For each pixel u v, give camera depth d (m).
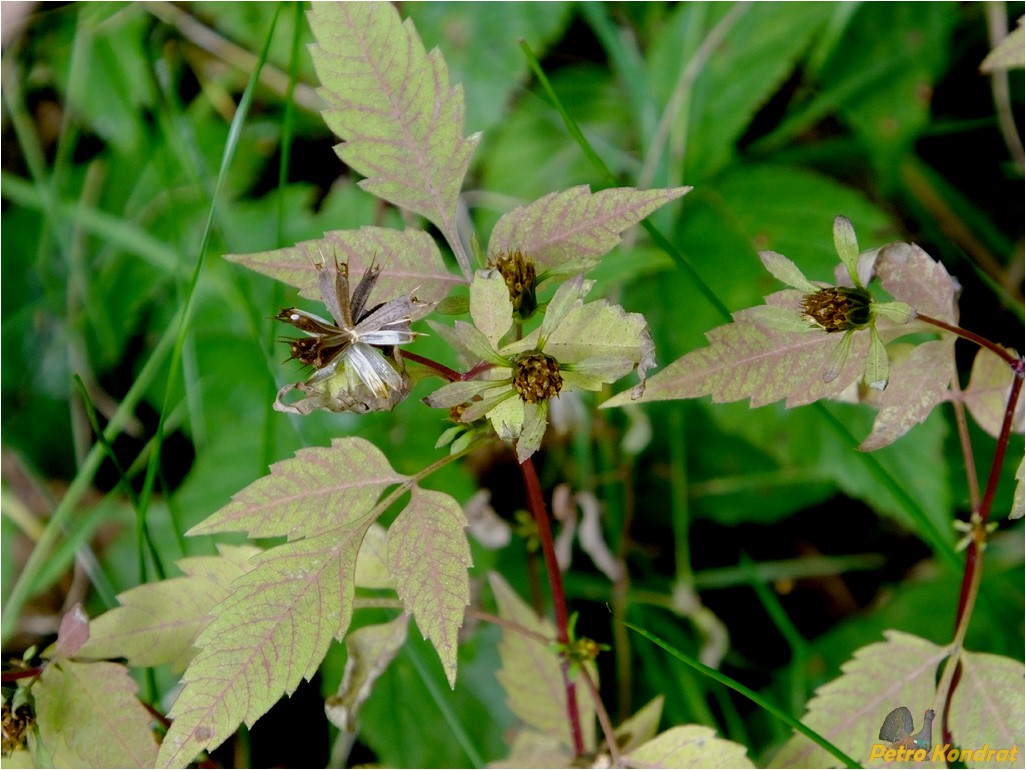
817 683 0.41
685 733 0.32
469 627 0.40
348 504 0.28
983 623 0.40
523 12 0.43
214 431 0.42
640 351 0.27
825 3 0.42
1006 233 0.43
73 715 0.31
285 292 0.42
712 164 0.43
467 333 0.27
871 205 0.41
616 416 0.42
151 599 0.31
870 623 0.41
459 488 0.41
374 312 0.27
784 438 0.40
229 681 0.27
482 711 0.40
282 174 0.39
